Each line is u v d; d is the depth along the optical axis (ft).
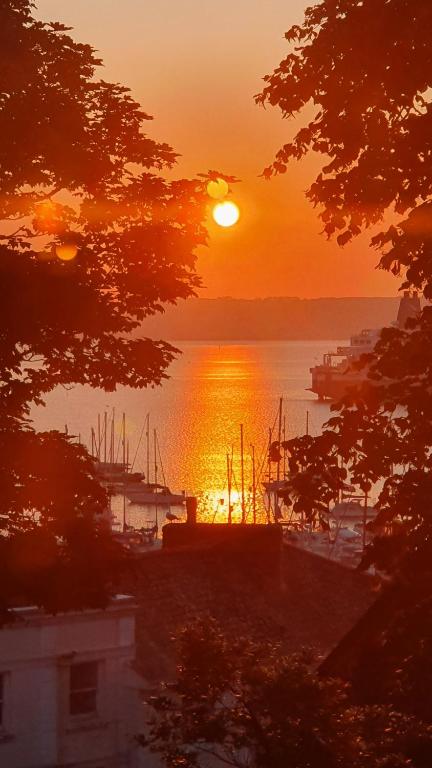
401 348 157.07
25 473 181.47
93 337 185.47
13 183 186.60
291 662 166.20
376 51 155.43
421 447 155.74
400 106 159.22
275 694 159.53
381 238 157.69
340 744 157.79
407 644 151.94
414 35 152.56
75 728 231.30
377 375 157.38
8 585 176.04
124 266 187.11
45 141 181.88
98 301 181.06
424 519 152.35
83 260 183.62
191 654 167.63
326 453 159.53
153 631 243.60
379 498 156.56
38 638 229.45
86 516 184.85
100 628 234.58
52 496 180.65
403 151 156.35
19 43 184.34
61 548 180.86
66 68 187.11
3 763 226.17
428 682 154.61
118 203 186.80
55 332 182.91
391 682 159.63
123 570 183.73
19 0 186.19
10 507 179.93
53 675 230.27
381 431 157.99
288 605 261.03
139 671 233.55
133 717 233.96
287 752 156.76
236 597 258.78
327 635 253.85
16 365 183.21
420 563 151.12
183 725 169.17
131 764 232.12
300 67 162.40
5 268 176.24
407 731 164.55
